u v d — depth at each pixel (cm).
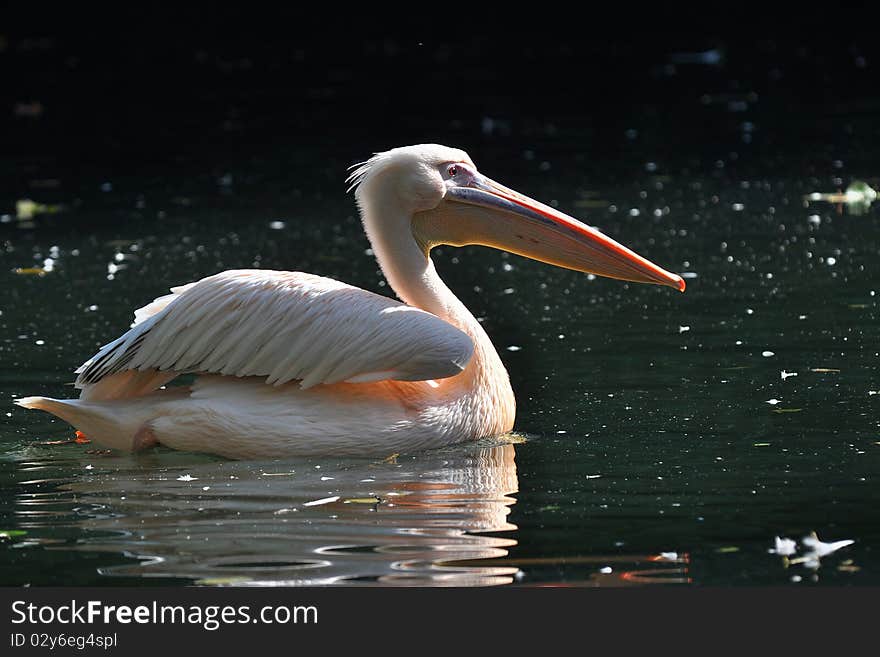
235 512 977
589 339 1495
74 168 3014
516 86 4125
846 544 880
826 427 1138
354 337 1118
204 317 1130
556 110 3659
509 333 1541
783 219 2184
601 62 4578
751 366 1344
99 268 1964
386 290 1764
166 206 2530
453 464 1095
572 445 1131
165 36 5509
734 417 1181
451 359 1119
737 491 991
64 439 1197
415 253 1231
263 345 1124
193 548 902
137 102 4019
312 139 3306
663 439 1131
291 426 1120
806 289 1678
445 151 1239
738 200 2380
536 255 1241
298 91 4153
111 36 5541
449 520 948
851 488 988
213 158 3094
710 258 1906
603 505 973
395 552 887
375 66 4669
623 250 1227
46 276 1911
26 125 3653
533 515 955
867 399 1210
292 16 5825
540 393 1291
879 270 1762
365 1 5788
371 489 1028
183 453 1146
